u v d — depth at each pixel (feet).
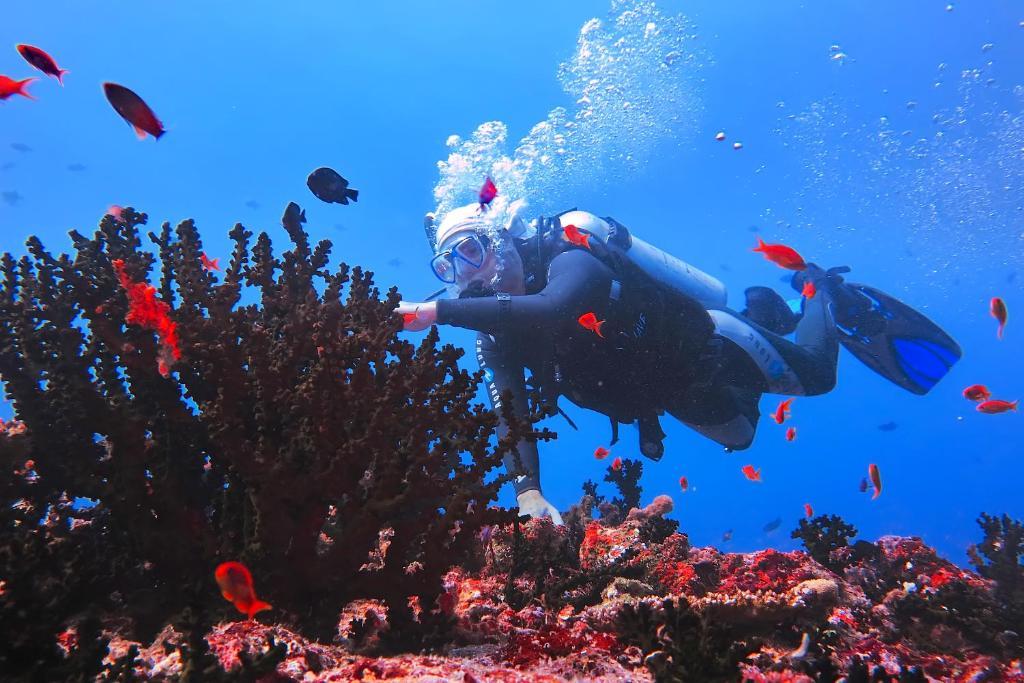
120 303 9.23
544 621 10.34
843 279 30.07
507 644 9.29
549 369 19.17
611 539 14.76
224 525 8.82
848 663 10.05
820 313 27.84
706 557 15.05
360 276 11.12
